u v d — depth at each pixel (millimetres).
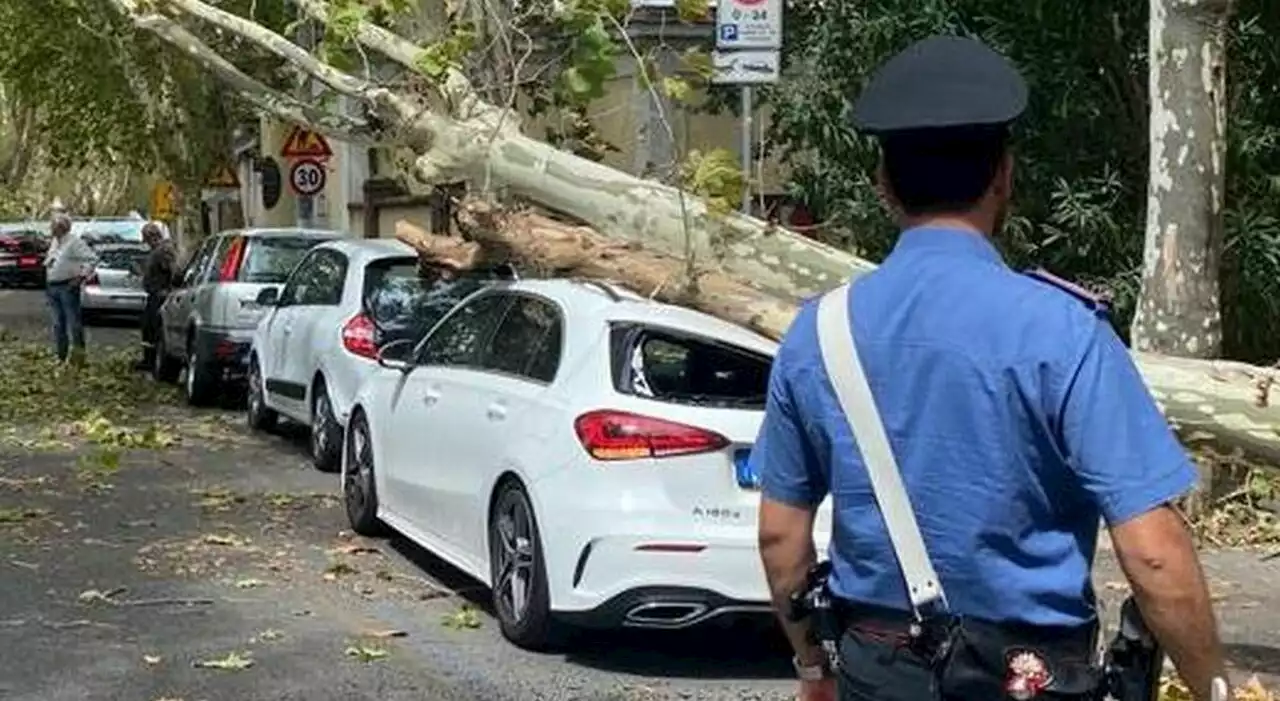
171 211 30703
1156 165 9234
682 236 8594
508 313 8648
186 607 8602
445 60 9352
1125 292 11258
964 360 2871
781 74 12039
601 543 7191
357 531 10508
